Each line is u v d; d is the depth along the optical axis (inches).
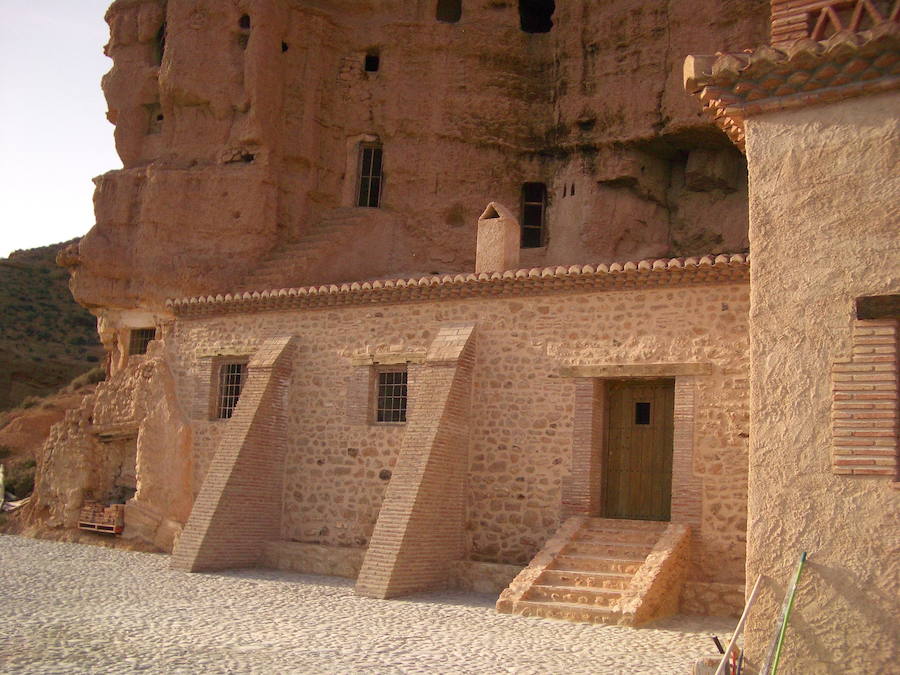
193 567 703.1
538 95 1005.2
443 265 987.9
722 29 880.9
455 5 1049.5
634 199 948.0
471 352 697.6
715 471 605.6
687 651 455.2
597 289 661.9
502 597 566.3
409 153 1006.4
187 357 855.1
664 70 911.7
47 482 931.3
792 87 365.7
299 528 759.7
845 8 368.8
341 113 1019.3
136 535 845.2
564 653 443.2
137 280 945.5
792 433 351.6
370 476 734.5
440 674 392.8
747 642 346.6
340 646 446.6
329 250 937.5
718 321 619.8
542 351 678.5
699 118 877.8
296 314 796.0
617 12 944.9
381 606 575.5
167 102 973.2
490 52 1009.5
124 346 978.1
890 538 330.0
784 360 357.1
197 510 730.2
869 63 348.8
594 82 956.6
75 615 507.2
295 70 989.2
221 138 962.1
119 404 892.0
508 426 682.8
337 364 764.6
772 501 350.9
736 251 908.0
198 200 946.1
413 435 665.6
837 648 331.3
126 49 1008.9
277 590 629.0
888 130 351.3
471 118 1005.8
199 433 831.7
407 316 737.6
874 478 335.9
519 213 1006.4
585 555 600.7
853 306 348.2
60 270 2513.5
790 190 365.1
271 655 421.4
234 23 965.2
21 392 1877.5
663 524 613.9
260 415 757.3
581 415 657.6
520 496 671.1
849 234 352.5
